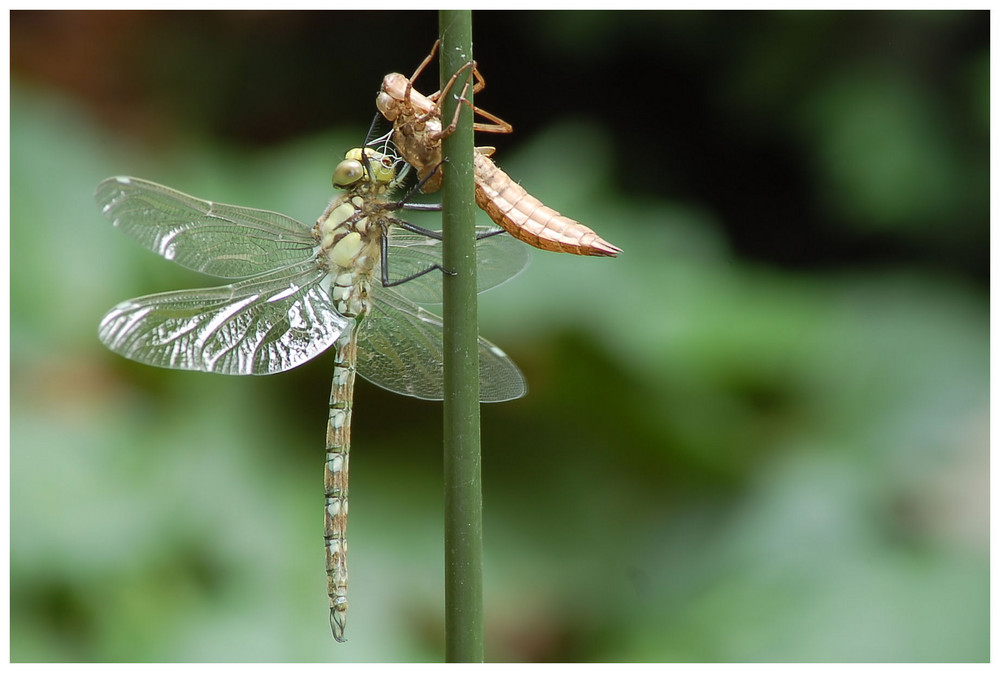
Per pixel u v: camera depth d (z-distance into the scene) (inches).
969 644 47.8
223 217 46.3
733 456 49.2
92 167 49.5
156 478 48.1
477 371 43.4
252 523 48.1
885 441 49.4
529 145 50.5
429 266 46.9
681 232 50.1
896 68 52.0
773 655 48.0
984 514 48.8
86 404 48.3
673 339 49.2
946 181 51.9
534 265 49.3
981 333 51.0
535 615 48.8
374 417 49.1
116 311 45.8
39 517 47.5
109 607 47.4
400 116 45.0
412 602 48.4
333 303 46.3
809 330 49.9
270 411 48.7
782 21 52.2
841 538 48.7
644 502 49.3
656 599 48.7
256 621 47.7
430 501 49.0
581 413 49.3
